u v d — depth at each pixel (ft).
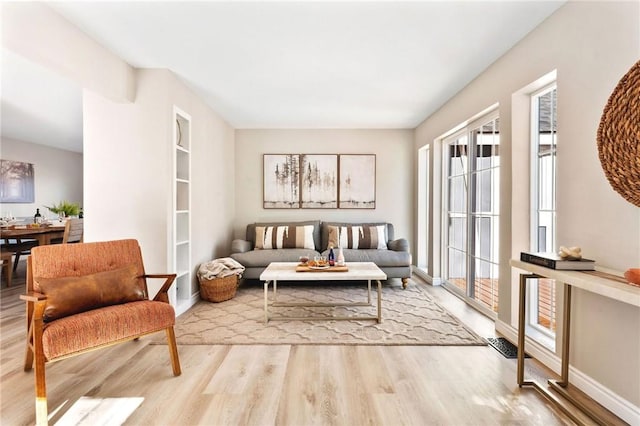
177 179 10.50
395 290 13.56
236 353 7.84
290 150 17.22
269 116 14.85
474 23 7.33
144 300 7.48
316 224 16.47
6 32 6.15
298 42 8.19
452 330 9.18
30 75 11.40
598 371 5.86
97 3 6.64
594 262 5.57
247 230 16.52
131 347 8.17
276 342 8.41
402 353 7.83
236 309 11.12
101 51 8.35
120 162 9.82
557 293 6.85
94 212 9.87
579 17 6.24
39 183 22.17
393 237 16.38
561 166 6.73
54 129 18.48
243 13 6.95
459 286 12.75
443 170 13.96
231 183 16.60
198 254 12.25
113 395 6.10
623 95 4.74
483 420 5.39
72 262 7.14
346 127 16.93
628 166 4.73
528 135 8.39
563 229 6.68
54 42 6.97
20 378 6.70
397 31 7.64
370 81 10.71
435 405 5.79
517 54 8.22
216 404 5.82
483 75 9.93
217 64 9.49
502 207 8.99
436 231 14.29
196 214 12.05
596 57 5.88
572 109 6.44
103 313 6.25
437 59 9.14
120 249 7.88
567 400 5.89
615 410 5.47
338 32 7.71
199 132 12.32
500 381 6.59
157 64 9.50
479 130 10.97
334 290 13.56
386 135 17.26
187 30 7.66
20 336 8.85
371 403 5.84
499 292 9.16
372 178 17.20
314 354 7.78
